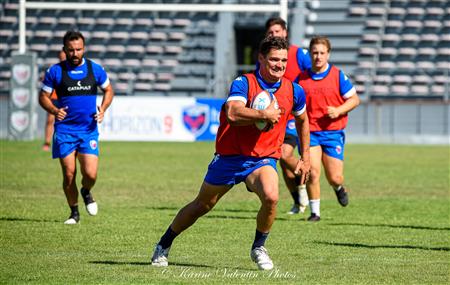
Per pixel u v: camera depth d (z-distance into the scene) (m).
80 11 96.50
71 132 29.88
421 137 83.38
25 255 23.17
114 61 94.31
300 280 19.42
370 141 83.62
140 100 76.75
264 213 20.19
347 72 93.75
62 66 29.92
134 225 29.75
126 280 19.22
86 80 29.98
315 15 95.62
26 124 76.44
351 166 57.88
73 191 30.08
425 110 83.25
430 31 95.00
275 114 19.28
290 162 33.44
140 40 94.94
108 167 54.22
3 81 93.81
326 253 24.05
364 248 25.03
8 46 95.00
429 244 25.95
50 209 34.31
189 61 93.88
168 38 94.69
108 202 37.28
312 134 32.16
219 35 93.56
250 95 20.50
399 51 94.31
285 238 27.11
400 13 95.75
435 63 93.50
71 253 23.64
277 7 72.25
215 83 89.00
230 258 23.02
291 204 38.25
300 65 33.75
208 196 20.84
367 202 38.53
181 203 37.12
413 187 45.19
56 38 95.56
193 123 77.00
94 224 29.92
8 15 95.56
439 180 48.91
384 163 60.34
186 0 95.44
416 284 19.08
